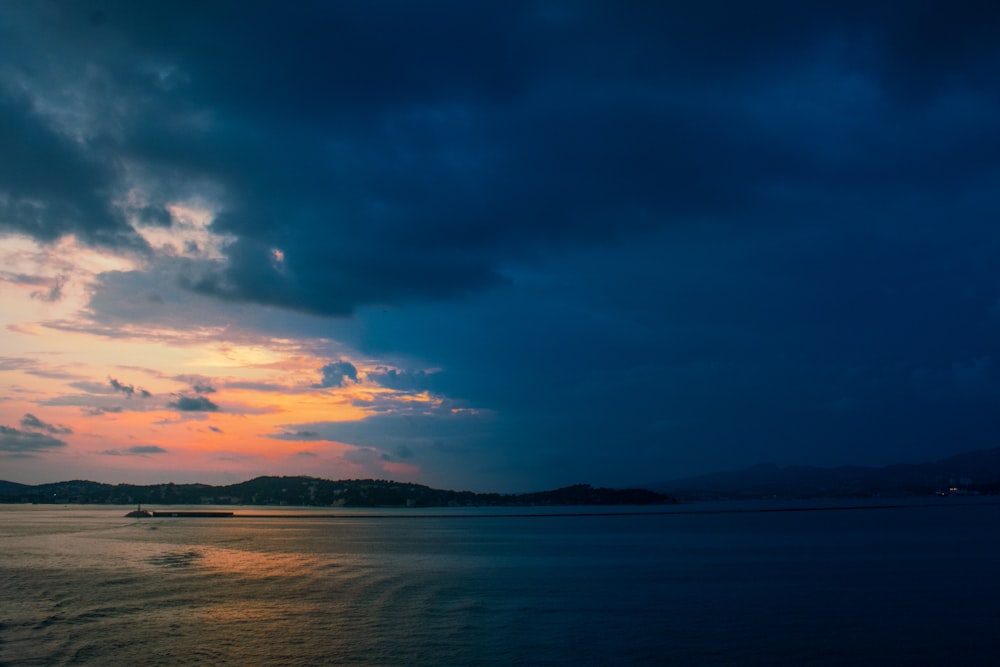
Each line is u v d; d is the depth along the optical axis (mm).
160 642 32844
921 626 36938
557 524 182875
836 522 167250
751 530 137875
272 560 74375
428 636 34406
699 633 35281
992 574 59000
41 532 124938
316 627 36344
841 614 40281
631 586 52531
